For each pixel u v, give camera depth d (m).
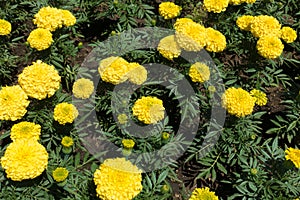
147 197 1.42
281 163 1.49
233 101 1.51
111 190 1.35
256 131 1.60
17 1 1.80
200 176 1.56
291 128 1.60
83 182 1.43
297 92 1.65
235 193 1.51
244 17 1.64
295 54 1.86
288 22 1.88
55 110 1.48
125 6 1.72
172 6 1.62
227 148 1.57
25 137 1.43
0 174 1.42
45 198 1.42
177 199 1.58
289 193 1.50
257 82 1.64
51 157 1.48
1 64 1.70
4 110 1.45
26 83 1.48
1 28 1.64
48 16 1.59
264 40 1.57
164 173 1.47
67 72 1.66
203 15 1.72
